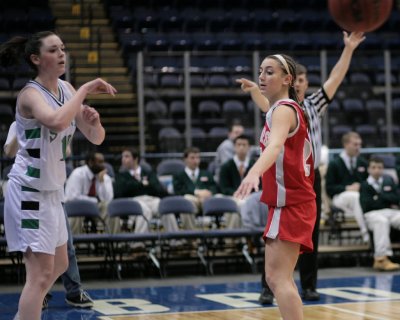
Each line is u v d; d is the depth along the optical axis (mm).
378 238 10680
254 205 10719
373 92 16594
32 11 19219
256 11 21422
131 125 16422
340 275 10102
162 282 9672
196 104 16125
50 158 4434
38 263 4445
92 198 10703
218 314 6836
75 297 7359
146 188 11273
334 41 20016
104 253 10953
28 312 4434
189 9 20922
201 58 16641
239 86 16547
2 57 4582
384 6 5285
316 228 7379
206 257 10797
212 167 12781
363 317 6570
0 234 10664
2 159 11484
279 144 4199
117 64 18000
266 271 4512
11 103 14750
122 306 7461
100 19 19969
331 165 11523
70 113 4211
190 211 10578
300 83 6801
